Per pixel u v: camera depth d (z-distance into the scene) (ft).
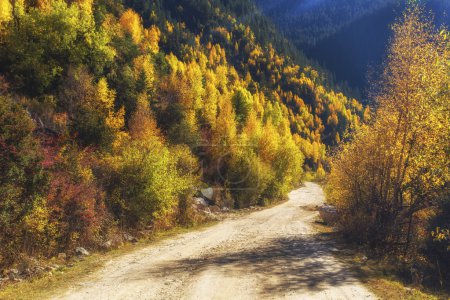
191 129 173.58
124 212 78.54
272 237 77.97
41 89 106.11
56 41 118.11
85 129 85.15
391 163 56.13
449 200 50.47
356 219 66.59
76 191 60.64
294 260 50.85
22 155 49.78
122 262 51.29
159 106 170.71
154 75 212.84
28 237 50.72
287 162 212.23
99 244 62.03
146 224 84.89
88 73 129.49
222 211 139.03
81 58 127.03
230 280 38.70
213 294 33.37
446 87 42.47
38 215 51.31
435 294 37.47
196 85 269.23
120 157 80.59
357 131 68.23
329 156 83.82
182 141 156.25
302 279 39.32
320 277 40.37
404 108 52.54
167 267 47.14
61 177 60.64
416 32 51.13
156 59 262.67
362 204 66.59
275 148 208.44
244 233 85.40
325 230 92.73
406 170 55.01
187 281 38.60
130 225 78.13
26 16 117.29
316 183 411.34
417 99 50.19
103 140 86.74
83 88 111.24
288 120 586.86
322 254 55.77
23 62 105.60
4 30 111.34
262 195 194.70
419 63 50.08
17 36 110.42
